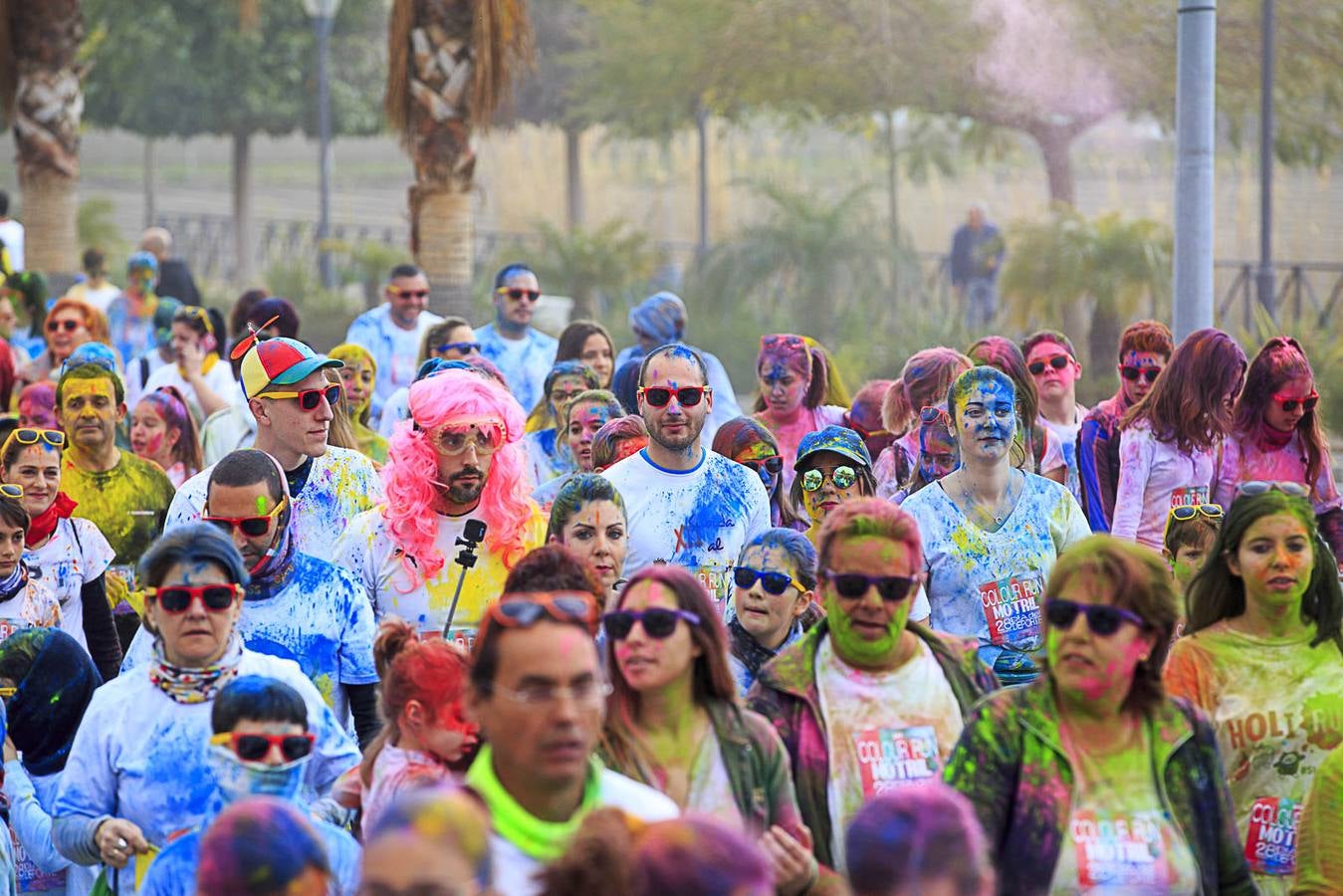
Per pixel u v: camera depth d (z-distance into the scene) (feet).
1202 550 75.05
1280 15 233.76
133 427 103.04
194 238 415.03
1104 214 227.61
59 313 138.00
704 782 47.67
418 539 68.28
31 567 76.02
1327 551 57.16
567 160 337.93
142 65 362.94
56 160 225.15
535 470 100.32
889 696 52.11
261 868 37.40
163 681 53.01
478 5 179.22
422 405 67.46
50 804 64.13
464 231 184.75
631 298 279.69
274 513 62.08
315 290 298.97
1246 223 265.75
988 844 43.98
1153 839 46.24
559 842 40.81
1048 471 97.55
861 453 77.30
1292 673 56.80
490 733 41.09
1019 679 71.36
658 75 273.75
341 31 373.61
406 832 34.37
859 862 36.65
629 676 47.62
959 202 313.73
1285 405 87.45
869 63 251.80
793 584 63.00
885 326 244.42
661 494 74.33
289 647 62.80
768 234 262.88
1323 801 52.54
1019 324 220.23
